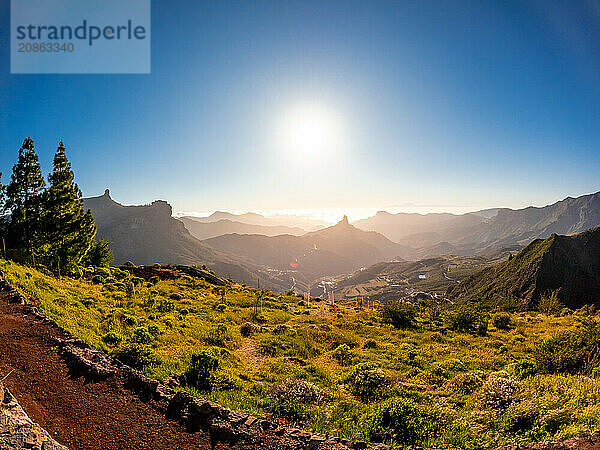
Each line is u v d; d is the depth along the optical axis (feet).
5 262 88.07
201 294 146.51
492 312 191.11
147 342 60.13
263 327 96.99
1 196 131.03
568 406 38.45
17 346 43.70
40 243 127.65
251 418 32.68
